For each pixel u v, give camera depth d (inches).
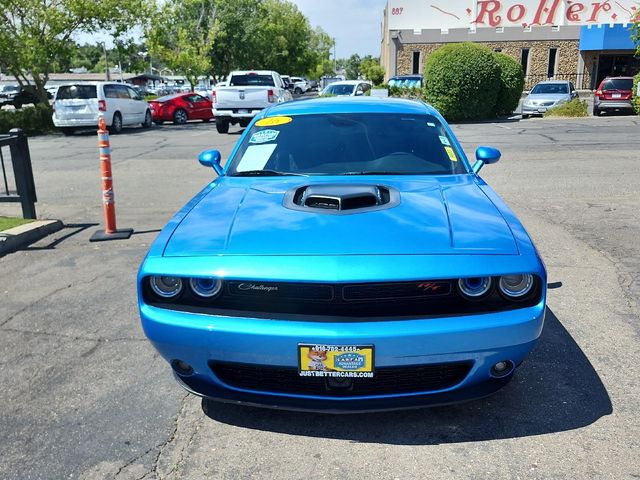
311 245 110.4
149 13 1048.2
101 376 141.7
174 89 2289.6
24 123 855.7
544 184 366.3
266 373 111.9
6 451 113.3
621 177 381.7
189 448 113.0
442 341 103.3
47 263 234.1
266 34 1877.5
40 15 915.4
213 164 172.1
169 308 111.8
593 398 126.3
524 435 114.0
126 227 288.7
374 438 114.6
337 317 104.8
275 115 181.3
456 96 829.2
